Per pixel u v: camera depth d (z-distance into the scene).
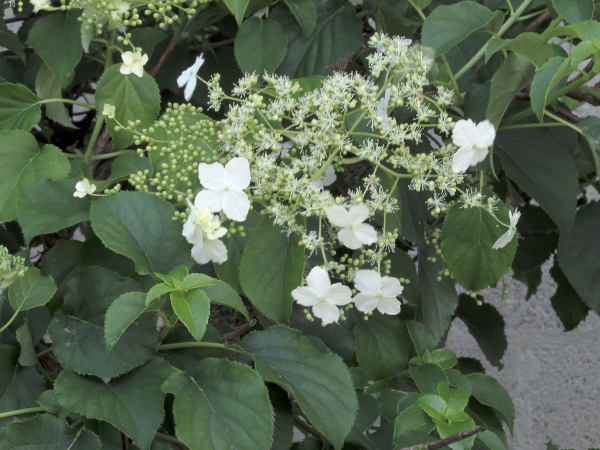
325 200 1.22
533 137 1.51
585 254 1.58
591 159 1.59
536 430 2.66
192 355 1.26
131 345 1.18
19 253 1.29
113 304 1.09
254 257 1.27
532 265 1.79
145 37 1.66
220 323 1.54
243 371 1.16
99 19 1.46
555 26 1.43
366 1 1.75
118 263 1.32
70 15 1.51
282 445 1.26
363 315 1.51
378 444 1.34
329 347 1.44
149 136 1.40
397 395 1.41
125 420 1.09
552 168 1.49
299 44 1.63
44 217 1.26
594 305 1.58
